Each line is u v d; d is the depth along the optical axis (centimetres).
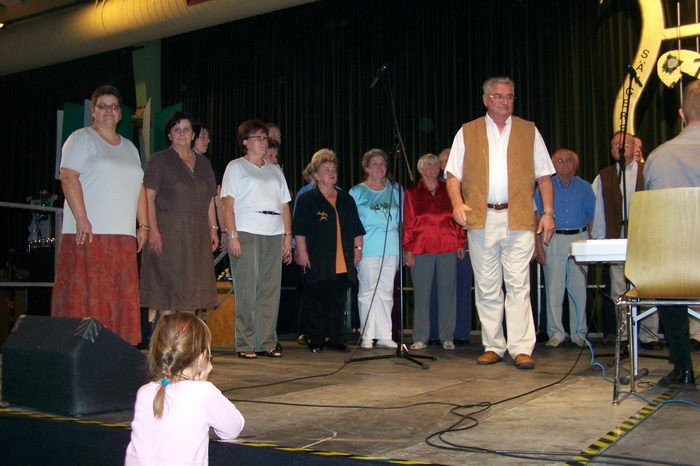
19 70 1002
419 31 783
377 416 232
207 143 484
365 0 816
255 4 773
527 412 235
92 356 241
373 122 804
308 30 855
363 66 813
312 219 490
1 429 244
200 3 796
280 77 872
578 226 509
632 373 273
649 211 254
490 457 176
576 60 699
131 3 851
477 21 752
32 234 662
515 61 731
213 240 454
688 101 302
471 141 388
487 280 391
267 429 213
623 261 267
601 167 680
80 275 306
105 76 990
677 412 233
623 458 172
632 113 653
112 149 322
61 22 920
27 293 620
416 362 380
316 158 497
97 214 311
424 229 503
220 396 175
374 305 506
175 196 375
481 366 378
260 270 444
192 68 934
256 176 440
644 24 648
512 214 377
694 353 438
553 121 708
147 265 375
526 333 375
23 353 255
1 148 1063
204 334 179
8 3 1000
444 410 241
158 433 168
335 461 178
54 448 230
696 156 291
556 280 512
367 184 518
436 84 769
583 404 249
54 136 1031
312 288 493
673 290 253
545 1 718
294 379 329
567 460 172
